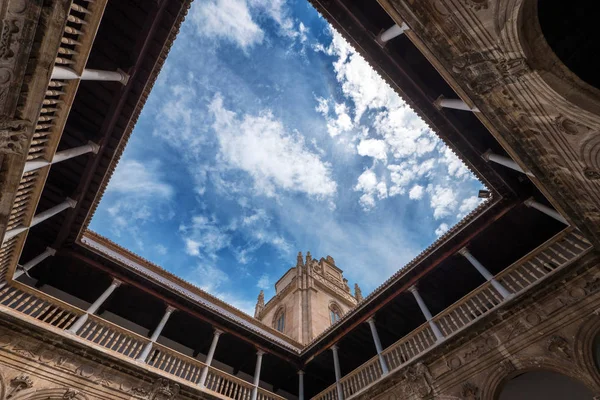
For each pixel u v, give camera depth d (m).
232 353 18.03
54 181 12.39
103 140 11.52
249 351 17.78
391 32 9.23
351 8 9.63
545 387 12.65
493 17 5.93
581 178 8.04
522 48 6.08
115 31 9.94
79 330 13.05
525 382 12.57
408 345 14.04
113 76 9.88
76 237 13.70
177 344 17.33
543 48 6.16
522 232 13.78
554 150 7.73
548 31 6.77
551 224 13.45
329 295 33.28
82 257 14.09
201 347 17.20
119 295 15.42
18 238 10.89
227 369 18.27
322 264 40.16
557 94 6.32
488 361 10.87
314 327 27.33
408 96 11.02
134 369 12.08
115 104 10.93
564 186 8.58
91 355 11.48
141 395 11.77
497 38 6.15
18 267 12.65
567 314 9.94
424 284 15.61
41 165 9.26
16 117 7.31
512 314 11.04
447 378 11.51
